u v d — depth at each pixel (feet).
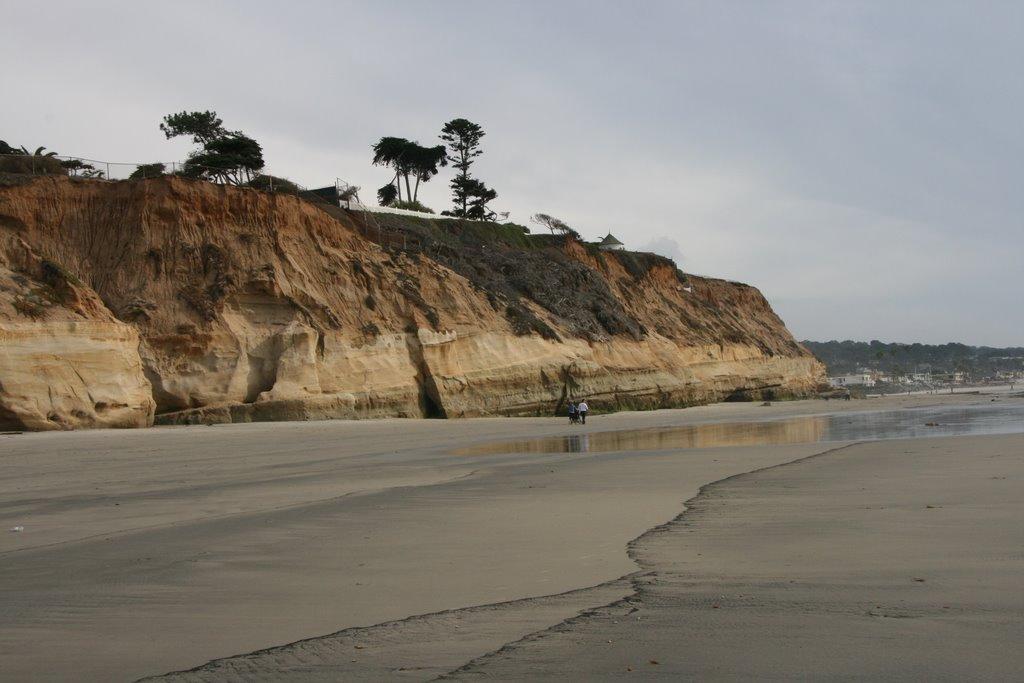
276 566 27.45
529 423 145.07
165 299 135.44
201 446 91.45
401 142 283.38
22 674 16.93
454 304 172.04
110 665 17.44
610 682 15.62
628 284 262.06
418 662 17.17
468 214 299.38
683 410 208.44
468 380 165.58
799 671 15.79
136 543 32.50
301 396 137.28
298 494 48.65
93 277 135.44
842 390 333.21
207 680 16.43
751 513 36.22
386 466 68.08
